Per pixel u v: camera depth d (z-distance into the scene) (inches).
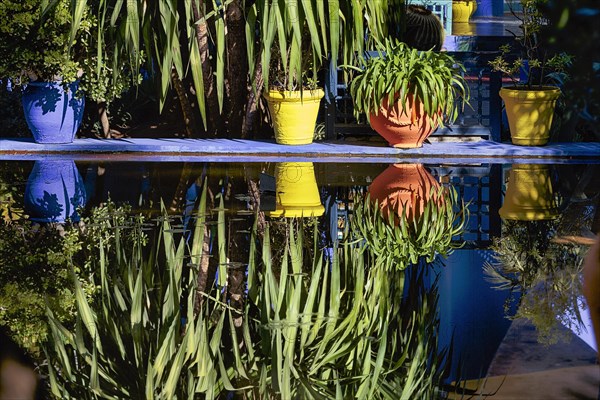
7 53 328.2
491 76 363.6
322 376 127.7
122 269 190.4
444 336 148.1
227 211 251.9
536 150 340.8
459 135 364.2
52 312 156.3
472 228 239.8
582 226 243.4
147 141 354.3
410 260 205.9
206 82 366.9
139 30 326.0
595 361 135.2
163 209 253.8
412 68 335.6
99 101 370.6
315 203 263.3
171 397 118.6
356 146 347.9
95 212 249.0
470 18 549.6
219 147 342.6
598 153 339.3
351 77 355.6
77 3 316.8
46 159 329.4
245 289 176.2
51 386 120.0
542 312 164.1
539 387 123.2
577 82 90.7
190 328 147.7
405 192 278.7
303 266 193.9
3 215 243.3
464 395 120.8
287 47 356.2
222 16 325.4
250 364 131.6
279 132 347.3
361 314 157.4
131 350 136.0
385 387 124.0
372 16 341.7
